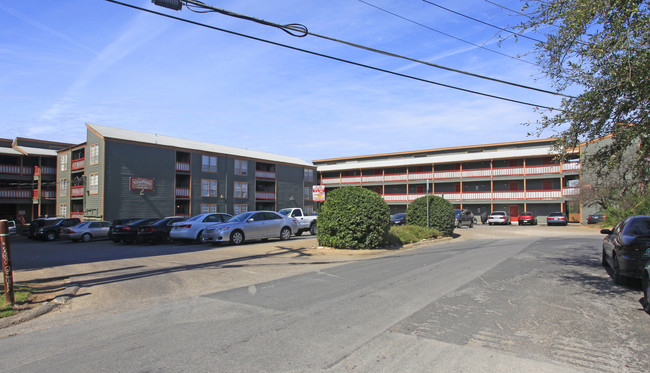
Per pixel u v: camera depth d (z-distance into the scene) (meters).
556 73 8.28
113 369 4.19
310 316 6.06
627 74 6.71
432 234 20.08
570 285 8.28
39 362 4.43
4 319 6.03
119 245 21.33
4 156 44.62
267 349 4.70
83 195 37.28
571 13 7.40
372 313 6.18
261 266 11.14
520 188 45.19
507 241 19.91
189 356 4.51
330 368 4.14
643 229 8.37
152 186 37.91
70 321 6.13
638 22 6.46
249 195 48.19
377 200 14.84
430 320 5.79
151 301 7.29
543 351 4.60
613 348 4.71
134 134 40.00
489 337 5.07
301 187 56.22
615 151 7.66
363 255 13.46
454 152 52.81
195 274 9.85
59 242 26.98
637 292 7.64
